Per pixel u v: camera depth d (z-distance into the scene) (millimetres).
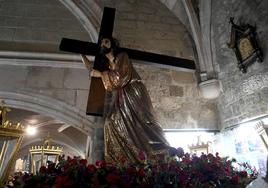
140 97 2668
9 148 2479
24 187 1744
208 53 4672
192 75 4738
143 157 2080
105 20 3285
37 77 4152
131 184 1685
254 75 3590
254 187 1148
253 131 3543
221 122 4363
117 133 2506
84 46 3146
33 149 4781
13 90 3971
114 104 2707
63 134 8641
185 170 1928
